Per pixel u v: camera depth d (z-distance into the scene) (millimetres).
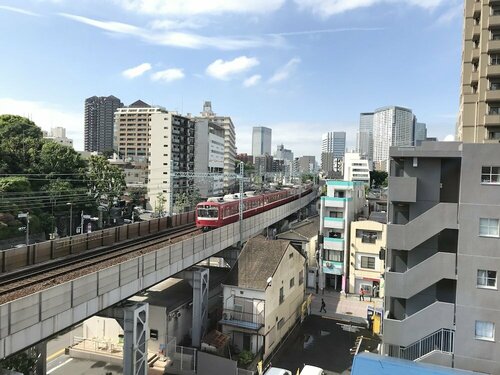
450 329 20344
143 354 21703
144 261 22516
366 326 35219
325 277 45719
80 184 66688
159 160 108438
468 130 39594
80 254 27312
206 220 40000
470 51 40531
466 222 20391
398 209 23141
